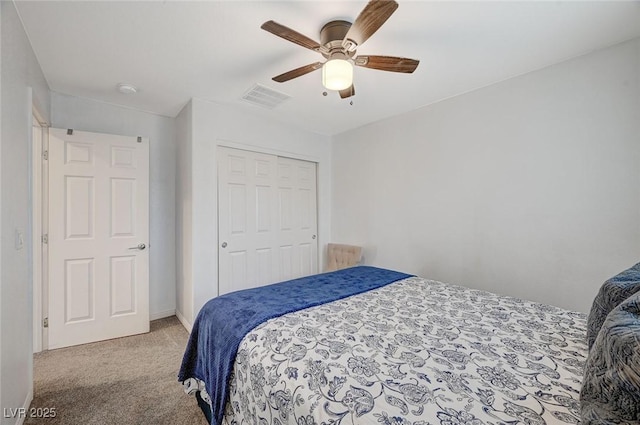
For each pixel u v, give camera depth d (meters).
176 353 2.36
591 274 1.92
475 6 1.50
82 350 2.40
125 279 2.71
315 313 1.44
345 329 1.25
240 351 1.18
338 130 3.72
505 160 2.32
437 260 2.78
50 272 2.40
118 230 2.68
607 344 0.63
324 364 0.97
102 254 2.61
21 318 1.55
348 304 1.59
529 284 2.20
